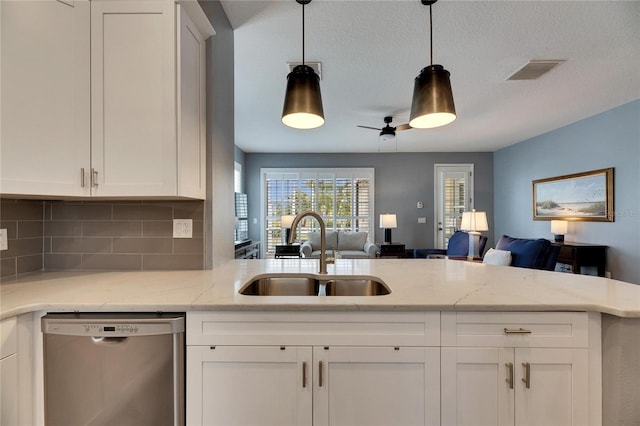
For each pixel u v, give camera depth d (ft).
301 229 21.03
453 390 3.57
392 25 6.68
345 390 3.60
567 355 3.51
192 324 3.57
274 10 6.20
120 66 4.37
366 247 18.65
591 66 8.57
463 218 14.55
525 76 9.19
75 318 3.48
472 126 14.70
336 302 3.59
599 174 12.67
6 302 3.50
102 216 5.46
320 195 21.16
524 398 3.54
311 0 5.88
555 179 15.14
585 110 12.35
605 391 3.48
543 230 16.17
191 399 3.56
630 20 6.48
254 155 21.27
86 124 4.30
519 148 18.11
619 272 11.93
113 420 3.46
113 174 4.37
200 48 5.24
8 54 3.80
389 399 3.59
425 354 3.57
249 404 3.58
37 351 3.51
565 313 3.53
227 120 6.42
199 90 5.19
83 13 4.30
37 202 5.31
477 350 3.56
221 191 6.07
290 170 21.16
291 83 4.79
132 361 3.47
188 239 5.53
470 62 8.34
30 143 3.93
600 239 12.73
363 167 21.15
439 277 4.97
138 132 4.38
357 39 7.22
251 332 3.57
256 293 5.23
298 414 3.59
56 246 5.43
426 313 3.58
